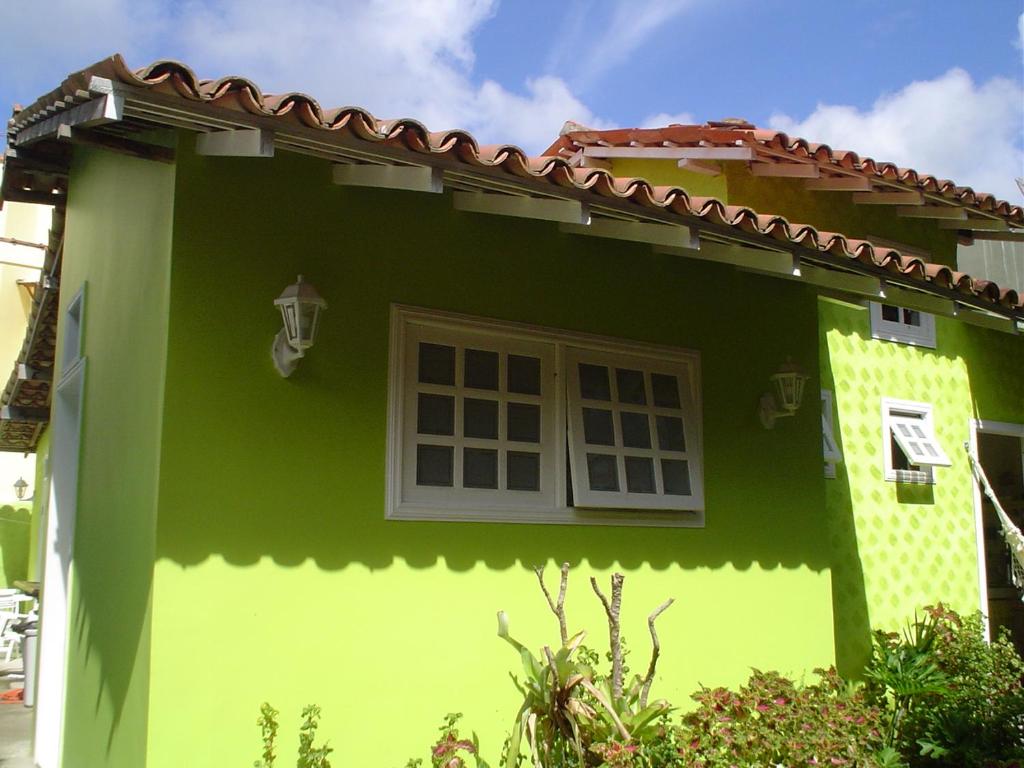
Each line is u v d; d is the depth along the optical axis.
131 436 4.39
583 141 8.09
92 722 4.68
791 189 7.77
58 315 7.07
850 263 5.24
